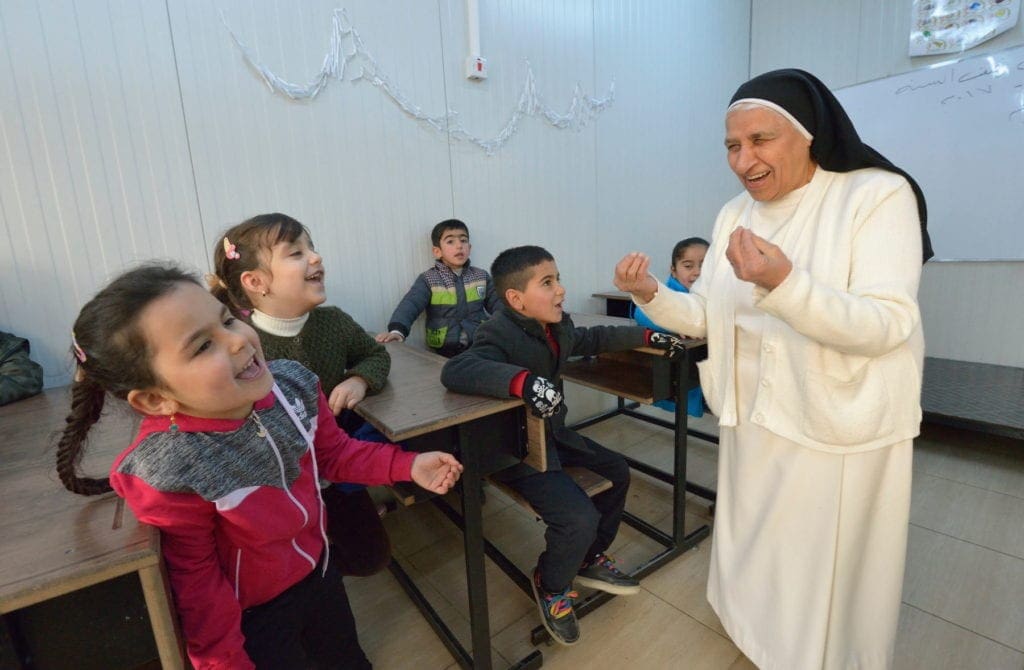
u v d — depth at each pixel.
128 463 0.62
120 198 1.55
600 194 2.76
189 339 0.60
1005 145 2.61
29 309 1.45
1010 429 2.04
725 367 1.11
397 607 1.49
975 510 1.83
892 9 2.88
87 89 1.47
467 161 2.24
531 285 1.22
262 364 0.71
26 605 0.49
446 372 1.15
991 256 2.73
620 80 2.75
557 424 1.40
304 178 1.85
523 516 1.95
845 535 0.95
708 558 1.65
